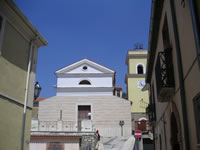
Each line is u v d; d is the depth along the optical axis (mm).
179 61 6586
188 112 6000
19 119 8547
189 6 5461
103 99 30891
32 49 9773
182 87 6355
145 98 35281
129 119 29922
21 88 8797
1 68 7730
